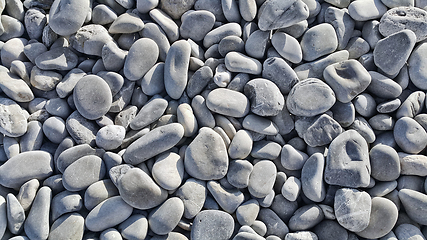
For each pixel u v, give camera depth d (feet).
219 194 2.87
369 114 2.97
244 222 2.85
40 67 2.98
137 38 3.07
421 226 2.90
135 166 2.90
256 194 2.88
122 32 3.02
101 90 2.93
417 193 2.85
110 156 2.88
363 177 2.85
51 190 2.86
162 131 2.88
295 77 2.97
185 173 2.91
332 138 2.91
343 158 2.87
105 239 2.78
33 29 3.07
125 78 3.02
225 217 2.85
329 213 2.86
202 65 3.03
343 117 2.94
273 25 2.98
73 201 2.83
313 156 2.90
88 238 2.82
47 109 2.97
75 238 2.80
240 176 2.88
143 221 2.82
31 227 2.79
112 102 2.98
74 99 2.94
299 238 2.82
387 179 2.89
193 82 2.99
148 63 3.00
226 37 3.02
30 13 3.08
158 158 2.90
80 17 2.97
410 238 2.83
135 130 2.96
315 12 3.08
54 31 2.99
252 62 2.99
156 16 3.05
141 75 3.00
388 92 2.95
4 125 2.90
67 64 3.01
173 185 2.84
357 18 3.05
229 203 2.87
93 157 2.88
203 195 2.88
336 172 2.87
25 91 2.96
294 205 2.91
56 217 2.83
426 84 2.97
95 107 2.93
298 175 2.94
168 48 3.06
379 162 2.88
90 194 2.83
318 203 2.90
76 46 3.02
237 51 3.04
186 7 3.10
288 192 2.87
